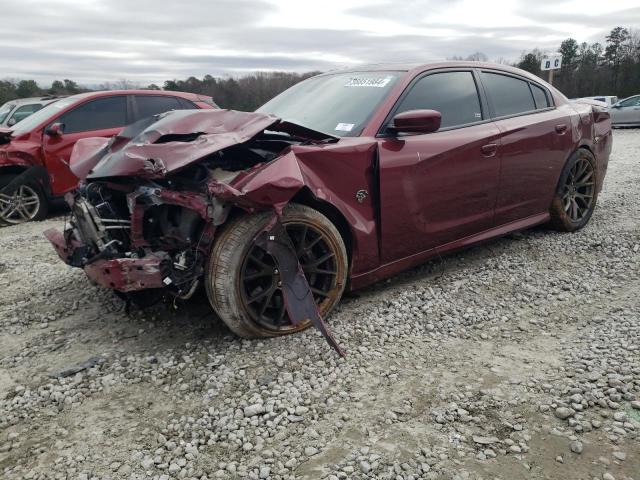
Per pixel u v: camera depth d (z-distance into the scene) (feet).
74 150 13.33
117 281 9.70
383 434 7.86
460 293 12.87
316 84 14.66
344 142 11.28
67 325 11.99
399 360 9.89
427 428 7.97
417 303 12.30
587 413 8.16
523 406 8.41
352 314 11.78
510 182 14.62
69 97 26.11
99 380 9.57
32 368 10.18
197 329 11.44
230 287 9.93
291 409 8.44
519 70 16.14
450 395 8.75
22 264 16.51
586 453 7.36
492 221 14.56
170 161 9.93
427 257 13.19
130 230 10.82
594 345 10.14
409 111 11.85
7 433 8.25
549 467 7.13
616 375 8.97
